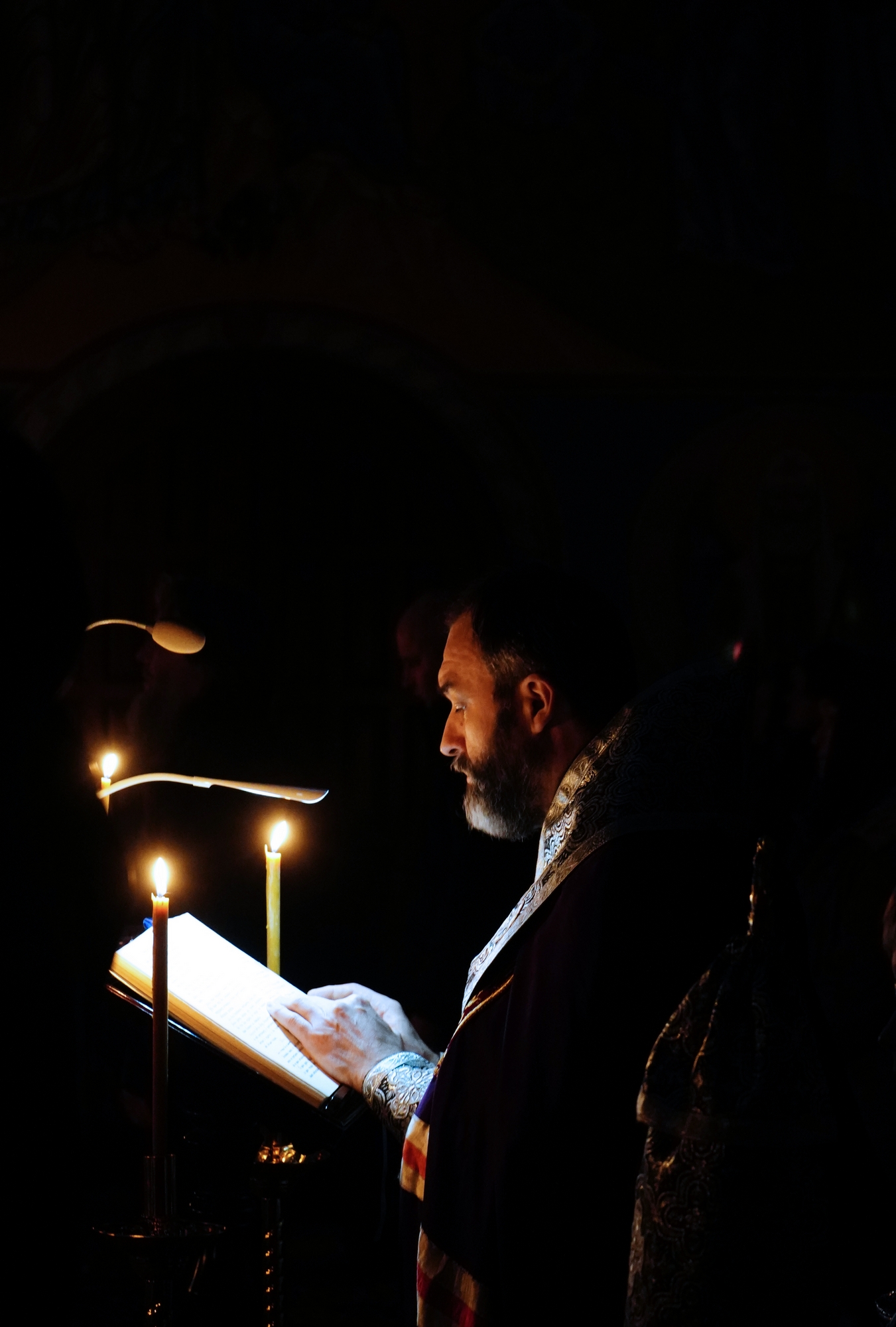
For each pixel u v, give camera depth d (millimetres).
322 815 2773
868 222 5648
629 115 5676
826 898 2307
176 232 5652
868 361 5641
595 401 5648
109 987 1523
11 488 1142
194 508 5797
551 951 1302
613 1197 1232
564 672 1495
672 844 1299
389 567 5762
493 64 5699
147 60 5641
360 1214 1850
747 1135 1099
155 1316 1335
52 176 5633
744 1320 1090
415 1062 1545
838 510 5613
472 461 5656
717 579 5609
